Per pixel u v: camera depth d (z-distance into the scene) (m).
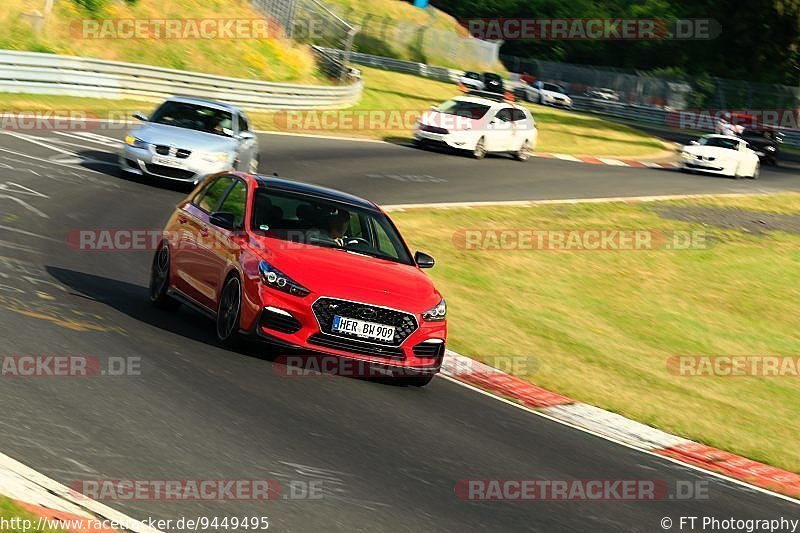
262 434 27.28
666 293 70.12
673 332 60.97
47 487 20.83
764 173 154.12
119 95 111.94
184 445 25.27
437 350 35.78
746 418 45.16
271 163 92.94
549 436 34.38
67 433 24.39
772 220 104.31
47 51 117.38
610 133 182.38
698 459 36.50
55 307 36.94
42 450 23.00
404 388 36.06
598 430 37.41
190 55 137.12
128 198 66.75
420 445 29.50
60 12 125.12
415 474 26.80
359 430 29.56
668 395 46.12
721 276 76.81
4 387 26.72
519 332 52.16
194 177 71.12
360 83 159.25
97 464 22.91
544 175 117.62
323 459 26.36
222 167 72.00
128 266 49.34
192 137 72.75
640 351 54.62
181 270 39.38
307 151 105.56
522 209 91.69
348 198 40.03
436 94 189.62
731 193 121.25
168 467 23.62
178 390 29.52
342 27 186.12
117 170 76.38
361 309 34.12
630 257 77.31
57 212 57.97
